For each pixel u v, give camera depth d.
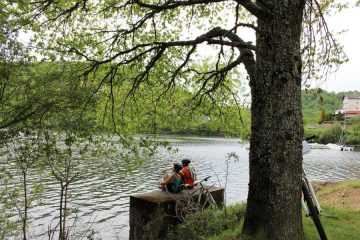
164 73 9.52
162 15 9.38
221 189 11.31
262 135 5.88
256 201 5.90
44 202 17.88
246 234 5.89
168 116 10.61
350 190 14.06
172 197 10.04
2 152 7.47
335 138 86.62
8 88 7.54
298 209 5.30
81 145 8.23
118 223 15.33
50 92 7.41
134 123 9.52
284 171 5.23
